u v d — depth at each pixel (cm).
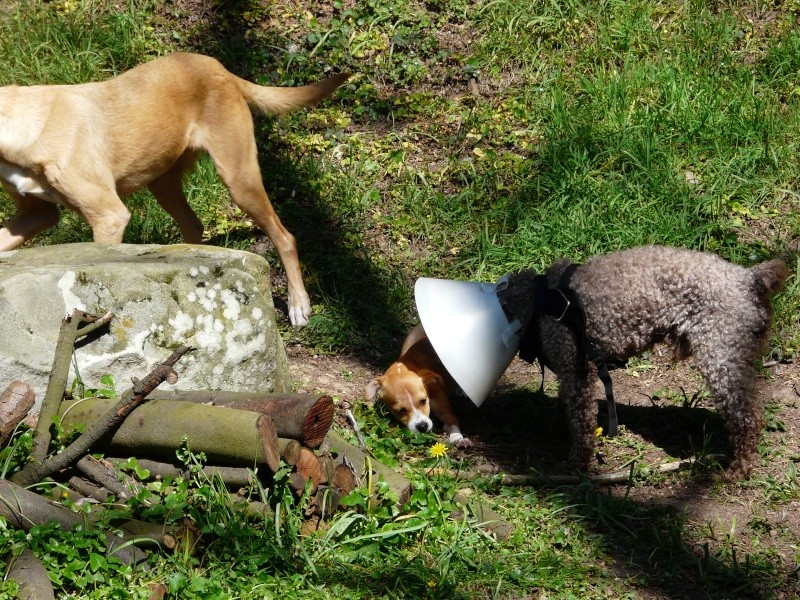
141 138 408
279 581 313
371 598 314
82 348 339
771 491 356
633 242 446
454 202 471
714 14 534
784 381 400
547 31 530
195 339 351
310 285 448
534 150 488
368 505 334
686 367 411
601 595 323
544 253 450
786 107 489
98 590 303
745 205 459
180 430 325
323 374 410
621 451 376
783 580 329
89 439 322
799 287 425
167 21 538
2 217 459
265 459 320
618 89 493
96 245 373
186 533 316
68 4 538
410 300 442
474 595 319
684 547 338
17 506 311
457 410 400
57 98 396
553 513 346
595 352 362
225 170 423
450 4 545
